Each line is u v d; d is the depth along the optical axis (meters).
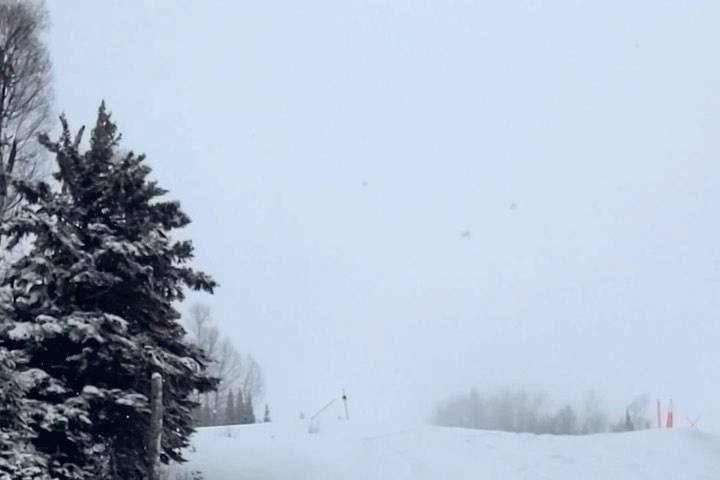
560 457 24.98
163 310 19.19
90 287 18.19
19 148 25.66
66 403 17.08
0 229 17.80
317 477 22.23
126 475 18.58
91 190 19.08
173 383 19.02
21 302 17.80
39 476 15.66
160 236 19.31
